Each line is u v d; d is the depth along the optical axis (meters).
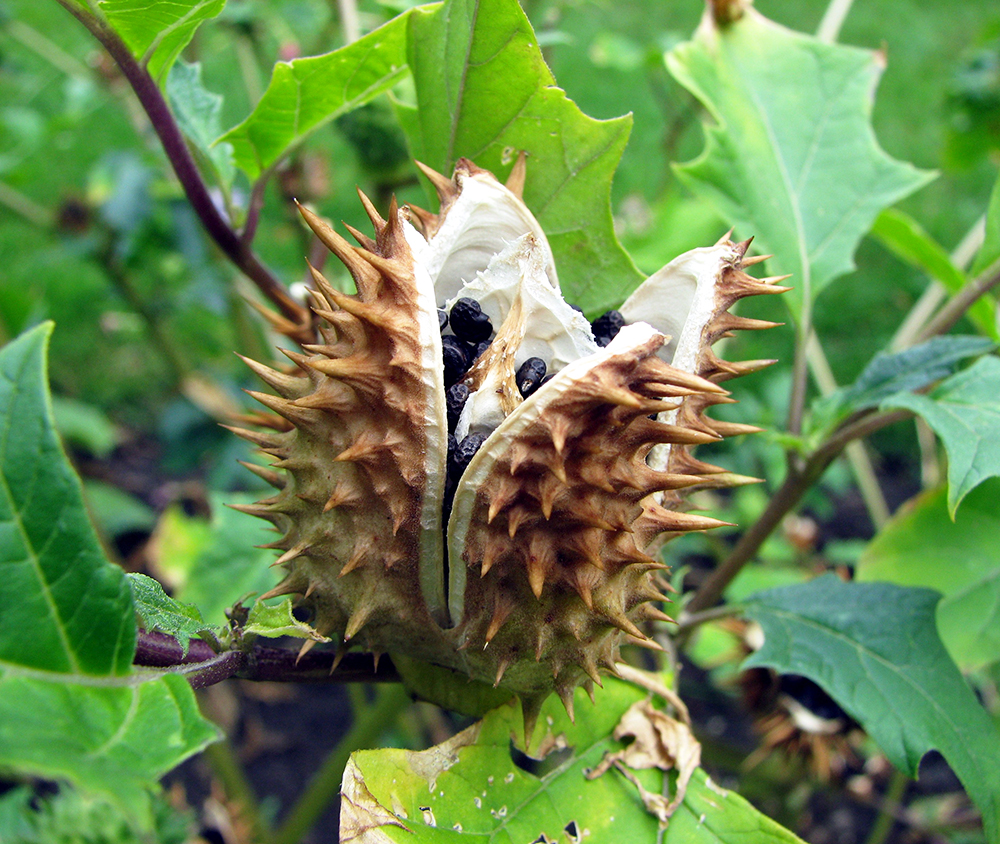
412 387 0.11
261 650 0.12
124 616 0.10
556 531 0.11
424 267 0.11
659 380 0.11
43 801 0.17
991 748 0.13
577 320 0.12
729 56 0.18
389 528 0.11
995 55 0.29
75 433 0.34
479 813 0.12
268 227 0.35
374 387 0.11
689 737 0.13
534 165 0.13
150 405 0.40
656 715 0.13
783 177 0.17
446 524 0.11
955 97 0.30
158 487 0.38
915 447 0.37
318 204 0.24
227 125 0.39
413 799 0.12
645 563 0.11
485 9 0.12
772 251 0.17
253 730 0.29
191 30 0.13
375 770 0.12
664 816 0.12
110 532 0.33
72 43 0.44
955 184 0.48
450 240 0.12
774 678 0.18
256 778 0.28
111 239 0.28
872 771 0.22
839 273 0.17
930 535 0.17
